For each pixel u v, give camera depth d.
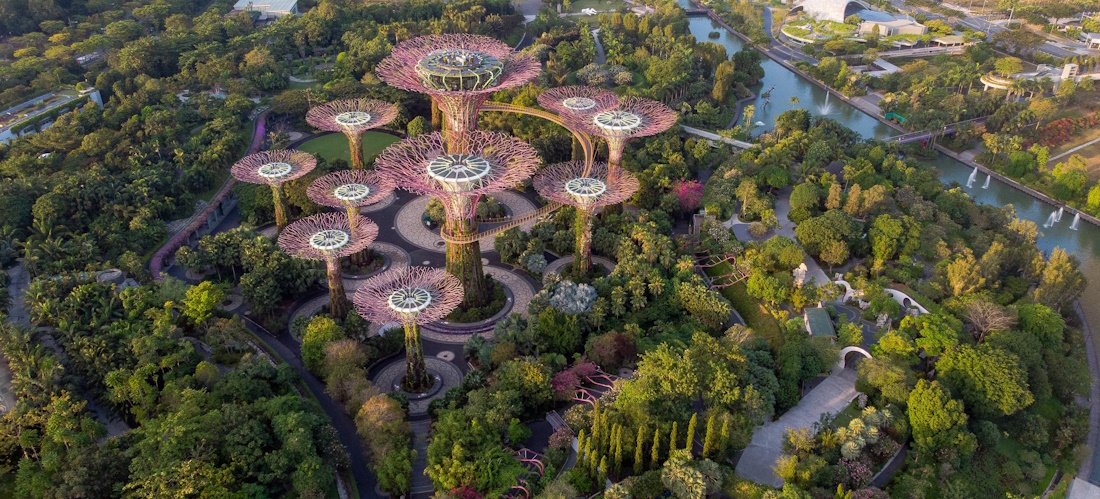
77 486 119.06
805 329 172.25
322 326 167.25
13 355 150.38
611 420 138.12
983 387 148.88
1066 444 155.25
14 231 198.12
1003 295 187.88
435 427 143.25
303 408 146.38
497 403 143.50
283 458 128.38
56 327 164.38
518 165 183.88
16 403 139.62
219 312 181.38
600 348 161.25
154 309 167.88
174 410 137.75
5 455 128.88
